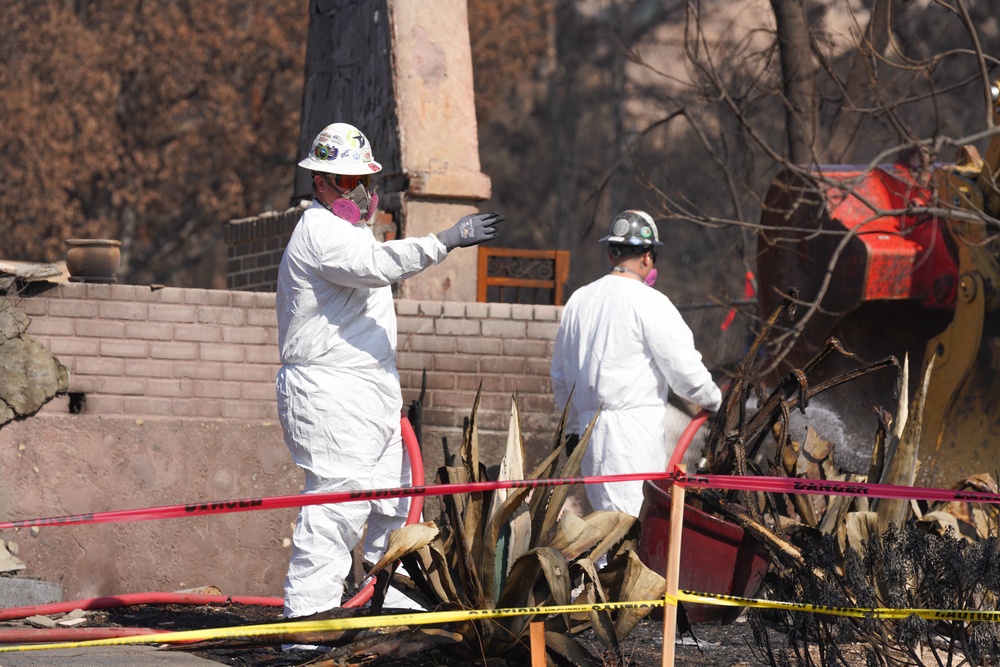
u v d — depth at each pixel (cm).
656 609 1277
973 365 1750
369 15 1948
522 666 1118
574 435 1327
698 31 2233
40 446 1567
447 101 1873
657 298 1470
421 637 1081
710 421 1631
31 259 5816
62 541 1561
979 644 1038
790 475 1427
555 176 9075
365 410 1191
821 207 1786
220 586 1602
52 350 1593
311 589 1179
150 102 6022
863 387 1892
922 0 2995
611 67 8269
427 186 1830
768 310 1984
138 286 1622
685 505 1365
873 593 1055
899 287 1802
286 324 1194
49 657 1098
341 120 2025
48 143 5659
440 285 1848
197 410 1633
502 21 7200
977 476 1493
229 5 6172
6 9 5822
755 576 1348
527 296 2155
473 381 1716
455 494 1112
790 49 2275
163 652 1144
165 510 879
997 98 1873
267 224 2027
